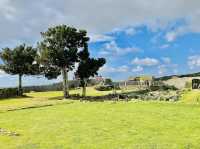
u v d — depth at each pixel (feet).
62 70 296.71
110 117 135.33
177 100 205.36
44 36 294.05
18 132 108.47
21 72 319.27
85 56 298.76
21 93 314.14
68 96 286.25
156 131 104.42
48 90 410.11
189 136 96.58
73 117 138.62
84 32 298.15
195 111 147.43
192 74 357.82
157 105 178.70
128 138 95.45
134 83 351.67
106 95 274.98
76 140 94.12
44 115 149.48
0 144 91.61
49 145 89.20
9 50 319.06
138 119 127.95
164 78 363.76
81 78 300.20
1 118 145.38
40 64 299.79
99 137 97.45
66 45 295.48
